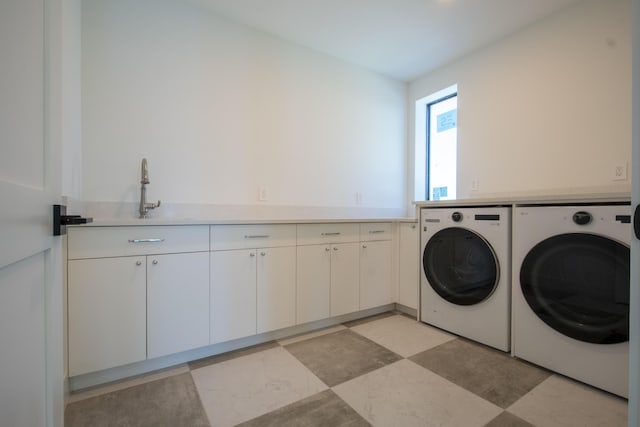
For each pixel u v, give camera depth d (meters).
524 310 1.78
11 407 0.51
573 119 2.21
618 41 2.01
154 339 1.61
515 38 2.54
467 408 1.36
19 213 0.53
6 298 0.49
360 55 2.91
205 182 2.27
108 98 1.95
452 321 2.18
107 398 1.42
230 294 1.85
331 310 2.28
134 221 1.55
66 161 1.42
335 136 2.95
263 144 2.53
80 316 1.44
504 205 1.93
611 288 1.44
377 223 2.55
